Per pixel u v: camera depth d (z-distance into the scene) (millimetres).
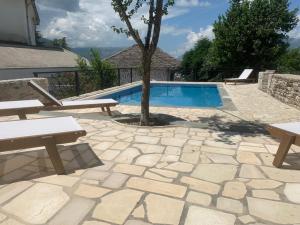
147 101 6441
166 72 23031
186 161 4250
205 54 24531
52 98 6941
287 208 2994
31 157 4355
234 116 7703
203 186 3459
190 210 2938
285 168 4020
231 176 3744
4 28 22281
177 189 3375
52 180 3586
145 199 3143
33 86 7102
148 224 2701
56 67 20688
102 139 5336
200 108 9070
